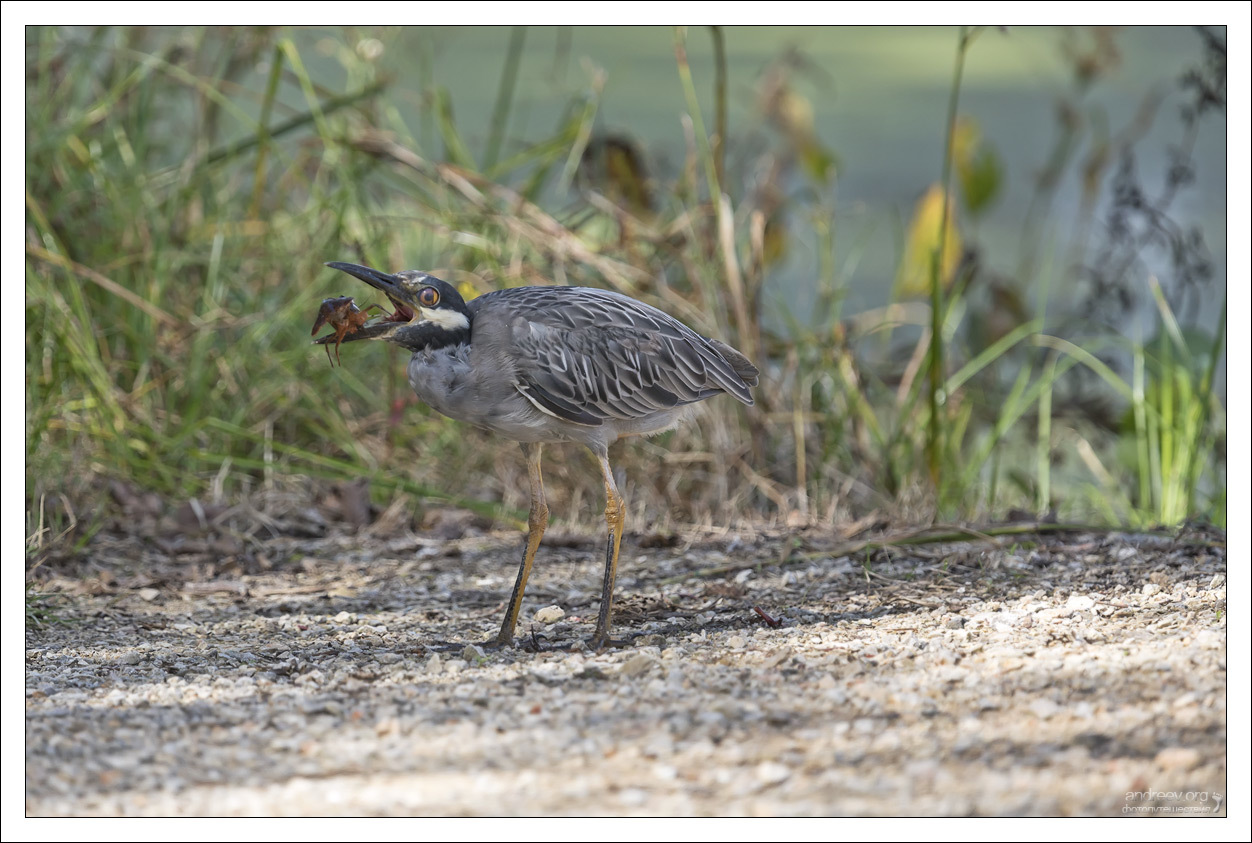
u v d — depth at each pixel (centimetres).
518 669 780
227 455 1255
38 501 1115
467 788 596
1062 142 1703
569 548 1135
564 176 1409
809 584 971
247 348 1282
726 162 1557
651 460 1297
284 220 1437
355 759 636
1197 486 1358
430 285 834
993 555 1003
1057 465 1465
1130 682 687
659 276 1376
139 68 1397
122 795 595
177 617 936
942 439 1320
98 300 1309
